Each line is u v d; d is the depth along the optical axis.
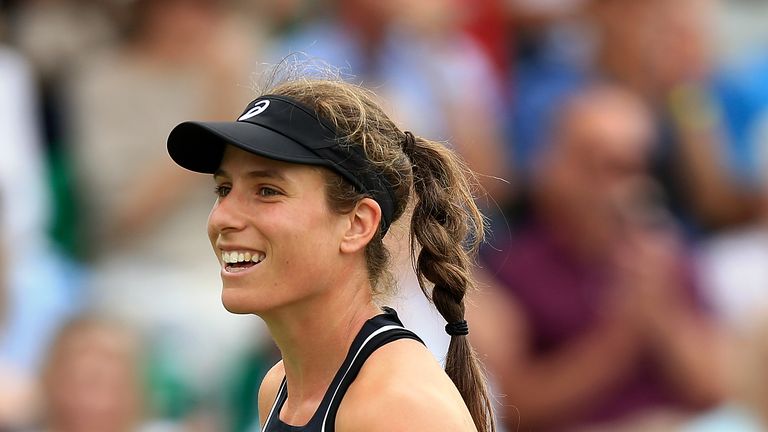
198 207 26.12
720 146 30.33
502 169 28.55
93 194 26.48
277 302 12.37
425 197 13.52
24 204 25.72
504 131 29.47
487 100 28.98
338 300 12.72
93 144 26.58
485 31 30.84
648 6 30.14
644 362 25.53
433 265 13.49
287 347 12.95
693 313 26.00
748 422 22.91
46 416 22.38
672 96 29.88
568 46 30.89
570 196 25.75
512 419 25.11
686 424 25.20
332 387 12.60
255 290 12.34
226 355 24.94
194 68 26.27
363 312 12.90
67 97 27.05
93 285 25.53
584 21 30.88
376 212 12.64
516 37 31.27
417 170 13.50
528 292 25.66
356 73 27.12
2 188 25.23
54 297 25.11
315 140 12.38
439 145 13.64
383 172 12.81
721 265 27.88
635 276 25.64
